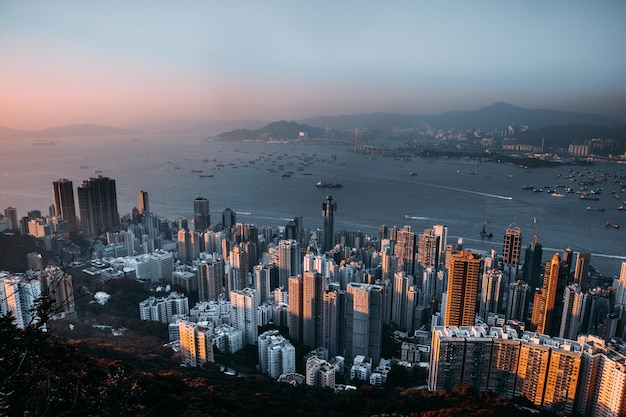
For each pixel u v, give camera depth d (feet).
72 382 85.46
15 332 72.38
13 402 64.90
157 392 140.56
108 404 73.82
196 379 197.77
